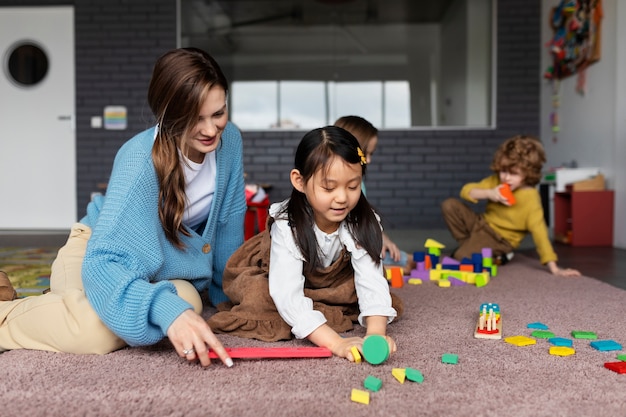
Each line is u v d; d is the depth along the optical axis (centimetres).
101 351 120
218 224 164
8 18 504
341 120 209
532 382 105
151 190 131
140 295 113
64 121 509
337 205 121
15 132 509
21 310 125
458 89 498
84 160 509
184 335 108
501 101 495
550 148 472
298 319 126
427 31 498
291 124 510
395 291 199
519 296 188
